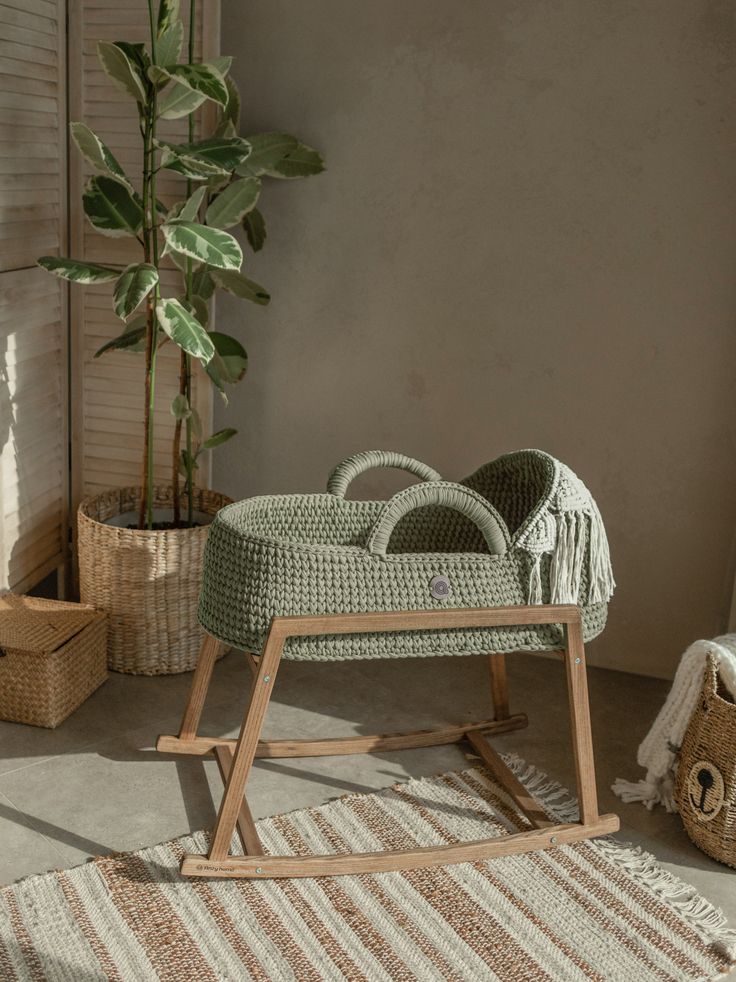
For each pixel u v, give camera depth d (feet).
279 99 9.23
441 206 9.07
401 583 6.48
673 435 9.00
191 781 7.44
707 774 6.77
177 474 9.19
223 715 8.41
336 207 9.34
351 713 8.56
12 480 8.98
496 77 8.70
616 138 8.55
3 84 8.23
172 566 8.70
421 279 9.29
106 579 8.75
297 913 6.17
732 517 9.00
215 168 7.84
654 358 8.89
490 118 8.79
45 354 9.39
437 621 6.43
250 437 10.13
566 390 9.18
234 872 6.39
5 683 8.01
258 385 9.97
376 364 9.61
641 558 9.35
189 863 6.33
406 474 9.75
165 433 9.77
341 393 9.77
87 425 9.96
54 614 8.63
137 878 6.38
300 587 6.36
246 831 6.71
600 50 8.44
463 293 9.21
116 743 7.89
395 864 6.59
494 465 7.52
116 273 8.09
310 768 7.70
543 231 8.89
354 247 9.37
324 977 5.70
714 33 8.18
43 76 8.79
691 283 8.67
